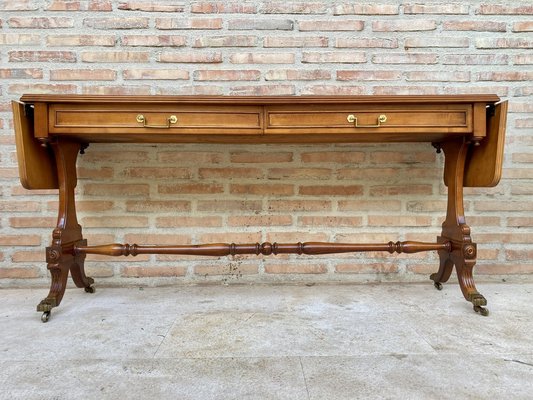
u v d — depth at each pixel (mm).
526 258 1800
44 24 1682
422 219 1788
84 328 1271
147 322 1319
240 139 1514
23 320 1347
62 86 1697
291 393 896
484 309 1376
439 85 1765
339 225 1784
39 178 1361
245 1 1725
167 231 1756
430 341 1166
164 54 1718
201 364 1029
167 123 1292
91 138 1482
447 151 1594
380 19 1751
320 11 1742
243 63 1737
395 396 886
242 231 1772
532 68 1770
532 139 1775
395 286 1742
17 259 1721
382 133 1335
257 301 1540
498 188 1786
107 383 941
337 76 1752
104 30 1701
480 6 1758
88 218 1735
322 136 1430
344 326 1279
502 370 999
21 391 908
